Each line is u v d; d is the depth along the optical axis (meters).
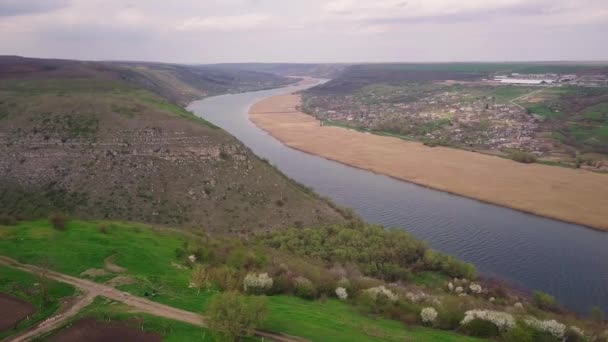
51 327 41.59
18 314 43.59
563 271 81.31
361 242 82.69
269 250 76.31
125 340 40.16
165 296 49.00
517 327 48.75
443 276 77.25
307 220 94.75
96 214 88.69
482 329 50.31
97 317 43.41
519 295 72.44
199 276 54.25
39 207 89.06
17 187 94.19
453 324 52.72
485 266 83.06
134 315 43.91
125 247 62.53
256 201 98.44
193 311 46.00
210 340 40.66
